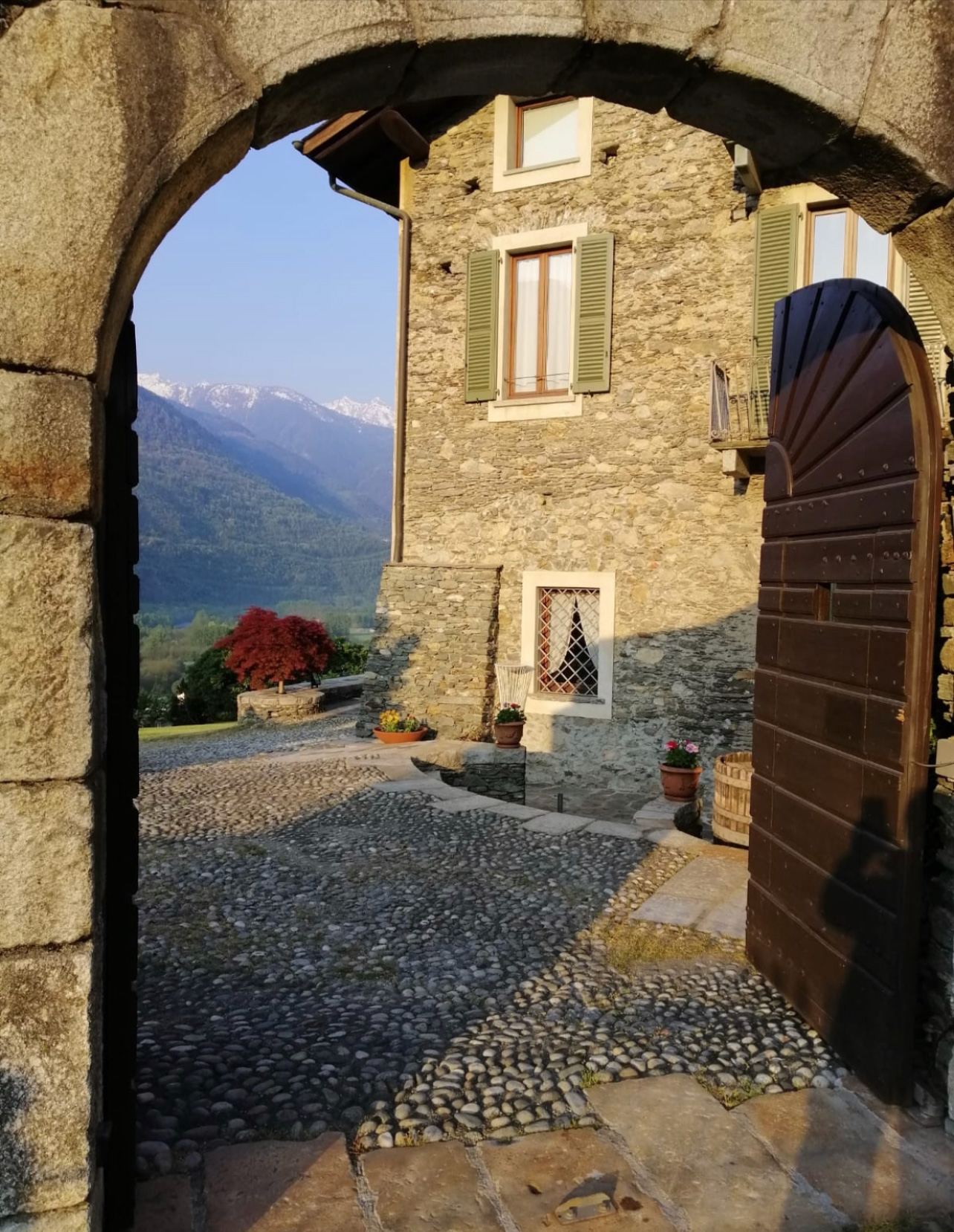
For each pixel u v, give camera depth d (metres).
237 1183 2.37
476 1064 3.00
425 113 9.70
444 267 9.89
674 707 8.80
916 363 2.67
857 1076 2.96
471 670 9.73
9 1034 1.72
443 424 9.96
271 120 1.96
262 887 4.96
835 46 2.04
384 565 10.19
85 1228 1.77
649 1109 2.75
